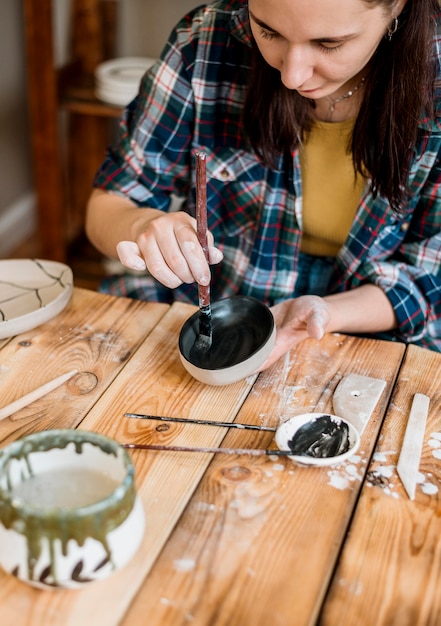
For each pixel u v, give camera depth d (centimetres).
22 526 74
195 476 92
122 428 99
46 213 258
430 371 113
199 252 108
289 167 142
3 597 77
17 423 100
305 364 113
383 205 140
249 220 152
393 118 127
